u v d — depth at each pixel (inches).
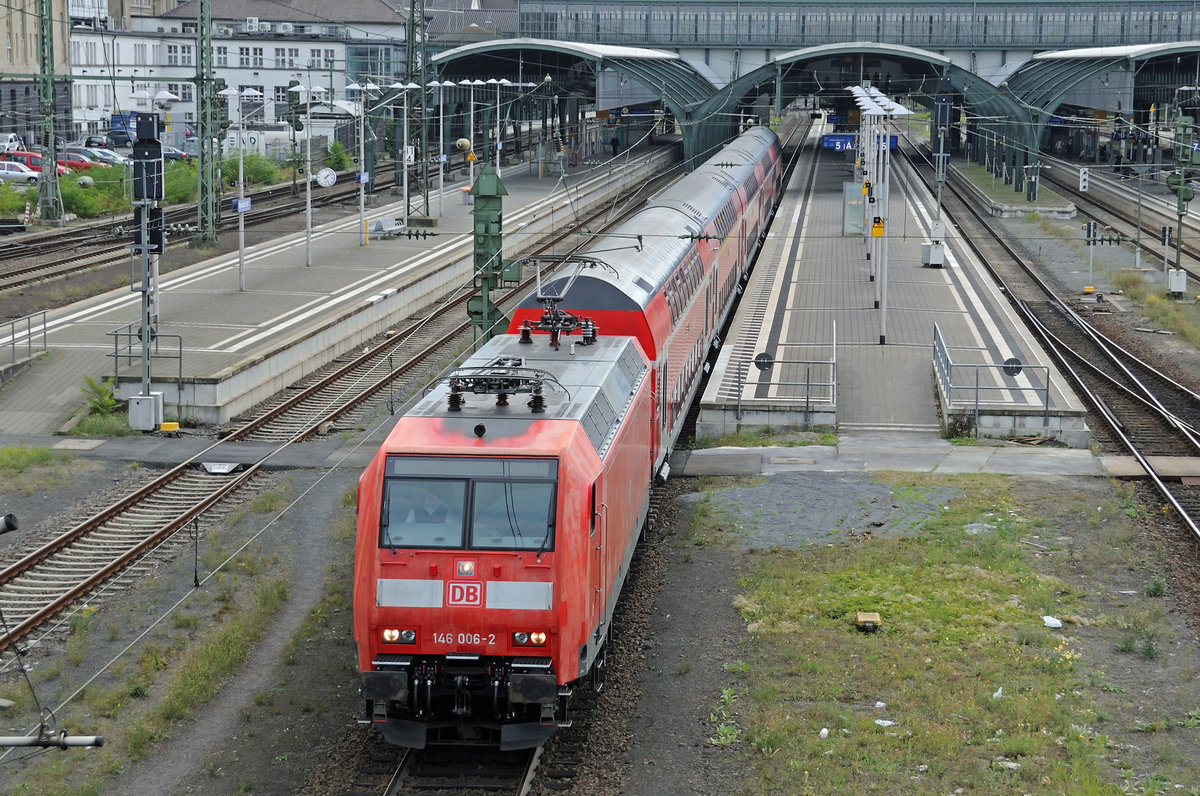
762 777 567.5
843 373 1391.5
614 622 758.5
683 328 1155.9
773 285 1908.2
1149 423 1240.2
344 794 563.2
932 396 1317.7
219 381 1243.2
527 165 3735.2
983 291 1854.1
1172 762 575.2
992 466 1086.4
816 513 962.1
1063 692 651.5
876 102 1830.7
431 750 609.9
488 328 1072.2
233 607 786.8
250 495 1024.9
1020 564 842.8
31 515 967.0
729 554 880.9
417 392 1365.7
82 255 2070.6
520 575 584.7
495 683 586.2
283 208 2672.2
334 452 1147.3
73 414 1240.8
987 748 589.3
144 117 1204.5
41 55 2362.2
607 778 577.3
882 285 1503.4
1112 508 952.3
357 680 686.5
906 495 999.0
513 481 594.6
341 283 1852.9
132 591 816.9
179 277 1898.4
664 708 647.1
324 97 2628.0
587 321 844.6
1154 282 2054.6
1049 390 1270.9
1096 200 3206.2
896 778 562.3
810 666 682.8
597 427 665.0
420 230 2453.2
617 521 694.5
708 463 1113.4
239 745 615.2
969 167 3853.3
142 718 634.2
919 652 701.3
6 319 1577.3
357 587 593.9
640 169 3614.7
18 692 661.3
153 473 1087.6
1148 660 693.9
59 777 579.5
